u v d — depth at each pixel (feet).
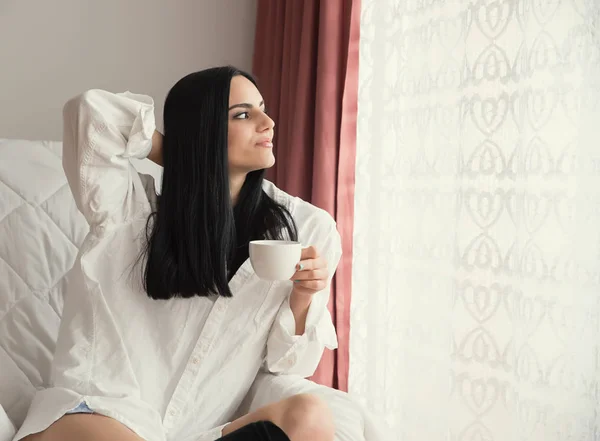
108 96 4.64
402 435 6.85
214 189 4.72
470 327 6.03
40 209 5.87
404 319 6.81
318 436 4.05
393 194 6.88
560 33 5.44
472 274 6.00
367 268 7.11
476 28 5.91
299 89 7.41
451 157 6.23
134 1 8.32
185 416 4.76
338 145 7.14
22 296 5.56
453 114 6.19
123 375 4.52
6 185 5.84
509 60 5.69
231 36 8.87
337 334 7.11
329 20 7.06
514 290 5.70
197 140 4.72
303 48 7.39
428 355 6.51
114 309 4.66
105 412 4.10
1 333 5.41
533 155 5.57
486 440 5.93
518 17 5.63
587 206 5.46
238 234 5.05
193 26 8.65
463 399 6.10
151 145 4.82
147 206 4.86
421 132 6.52
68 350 4.52
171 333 4.76
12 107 7.91
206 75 4.81
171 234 4.71
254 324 4.92
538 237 5.57
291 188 7.45
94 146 4.52
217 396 4.87
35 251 5.72
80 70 8.15
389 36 6.84
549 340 5.56
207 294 4.73
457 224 6.10
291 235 5.12
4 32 7.79
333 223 5.39
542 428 5.60
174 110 4.82
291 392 4.76
